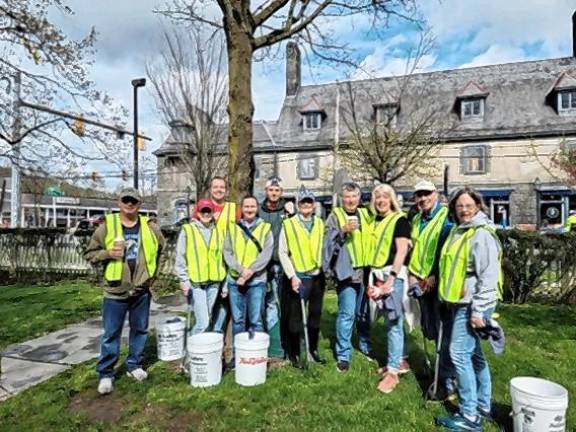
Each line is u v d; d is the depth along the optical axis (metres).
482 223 3.57
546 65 27.69
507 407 3.96
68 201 42.66
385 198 4.64
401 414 3.82
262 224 4.86
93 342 6.36
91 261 4.38
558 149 22.61
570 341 5.91
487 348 5.46
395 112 20.27
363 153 17.77
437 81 28.59
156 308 8.67
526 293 8.73
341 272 4.73
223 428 3.65
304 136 29.14
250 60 5.65
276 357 5.24
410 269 4.39
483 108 26.39
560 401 3.23
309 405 3.98
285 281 4.98
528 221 24.84
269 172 29.20
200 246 4.73
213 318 5.06
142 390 4.36
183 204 28.34
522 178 25.08
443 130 23.62
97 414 3.99
